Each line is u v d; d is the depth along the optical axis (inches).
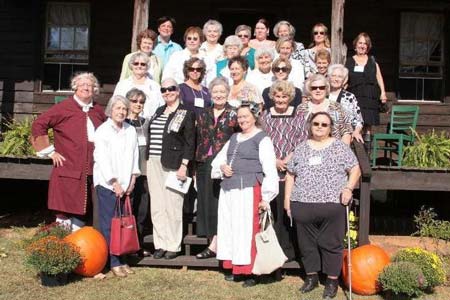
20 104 449.1
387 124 437.7
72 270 234.5
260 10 450.0
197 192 250.4
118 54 450.3
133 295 222.4
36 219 354.0
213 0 449.7
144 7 340.2
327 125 223.1
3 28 451.2
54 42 457.1
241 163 230.5
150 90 265.1
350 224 256.1
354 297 227.9
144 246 266.7
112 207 239.3
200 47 305.3
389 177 294.8
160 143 245.1
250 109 230.7
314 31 315.9
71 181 242.7
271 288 233.9
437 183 294.7
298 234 229.8
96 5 450.6
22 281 236.7
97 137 237.5
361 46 314.8
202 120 245.0
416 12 451.5
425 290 236.4
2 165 302.7
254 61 303.1
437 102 448.8
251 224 229.9
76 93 247.4
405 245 314.3
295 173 227.6
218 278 244.8
